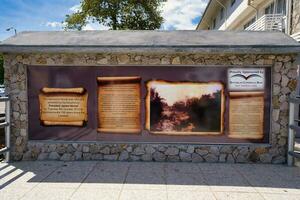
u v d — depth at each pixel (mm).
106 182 5184
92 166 6074
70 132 6531
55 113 6508
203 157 6438
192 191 4812
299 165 6246
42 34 7230
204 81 6355
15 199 4453
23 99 6461
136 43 6207
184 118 6434
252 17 17891
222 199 4512
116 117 6484
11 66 6406
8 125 6344
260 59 6227
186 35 7113
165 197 4570
